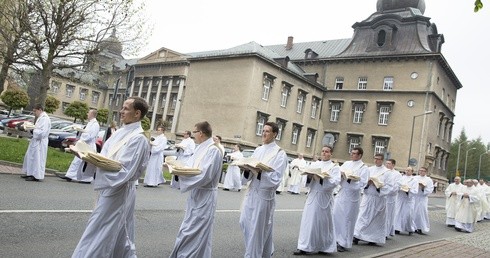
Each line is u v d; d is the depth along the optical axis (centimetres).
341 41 4969
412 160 3253
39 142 1073
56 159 1527
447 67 4147
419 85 3956
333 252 767
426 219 1295
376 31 4381
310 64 4712
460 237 1200
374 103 4200
